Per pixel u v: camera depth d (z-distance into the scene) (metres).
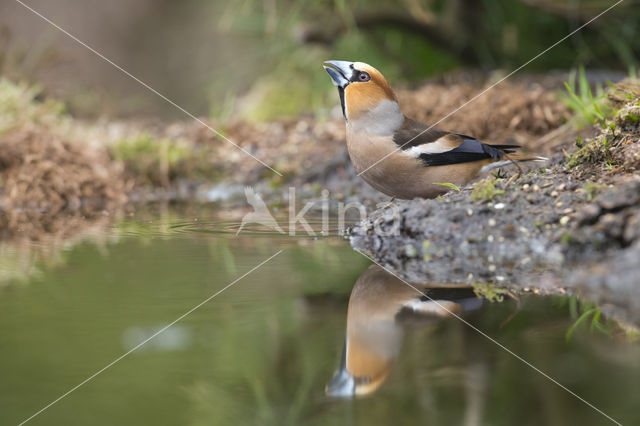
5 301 6.96
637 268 6.84
